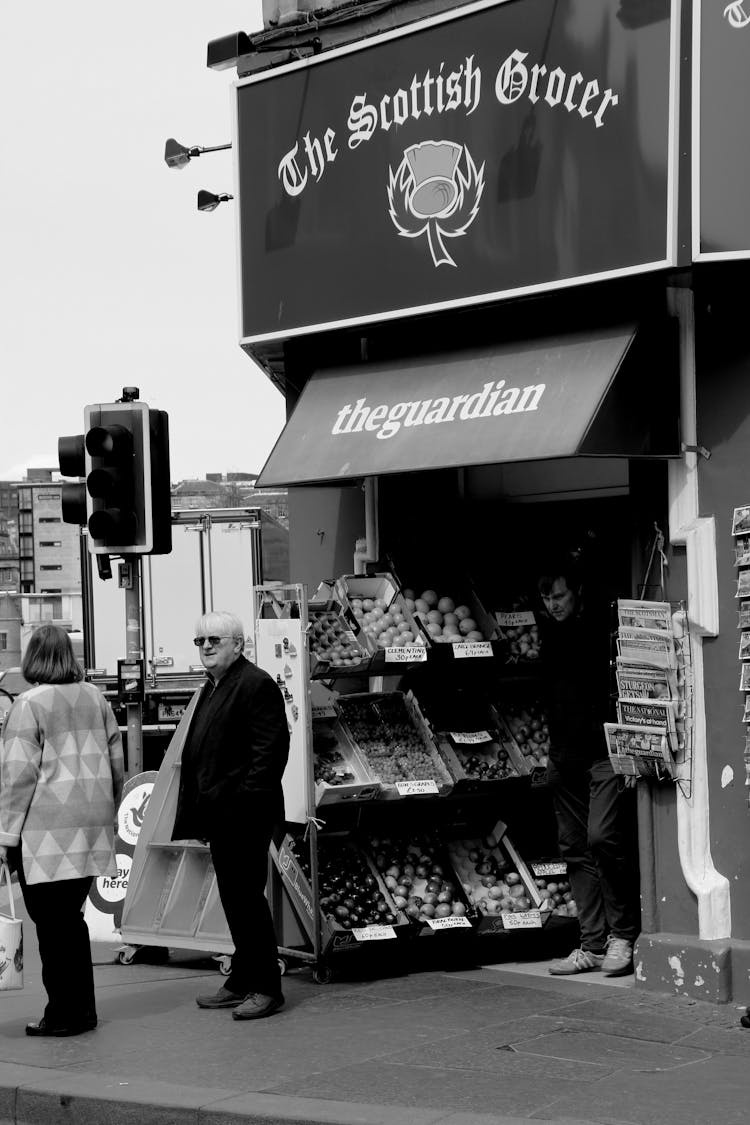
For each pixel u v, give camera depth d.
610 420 7.10
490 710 8.88
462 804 8.95
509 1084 5.95
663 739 7.27
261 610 8.55
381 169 8.27
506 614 8.88
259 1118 5.66
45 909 6.99
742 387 7.13
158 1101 5.91
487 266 7.76
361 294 8.37
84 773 7.03
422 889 8.45
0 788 7.05
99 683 18.75
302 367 9.18
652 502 7.52
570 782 8.07
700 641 7.30
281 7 9.40
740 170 6.88
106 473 9.99
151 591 18.67
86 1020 7.10
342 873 8.38
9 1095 6.29
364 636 8.46
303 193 8.66
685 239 6.94
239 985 7.52
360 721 8.62
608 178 7.23
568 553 8.32
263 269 8.88
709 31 6.89
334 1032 6.89
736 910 7.23
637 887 8.07
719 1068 6.12
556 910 8.52
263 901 7.30
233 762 7.22
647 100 7.08
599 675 7.96
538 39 7.55
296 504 9.84
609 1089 5.84
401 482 9.30
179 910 8.64
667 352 7.37
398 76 8.20
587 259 7.32
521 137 7.61
